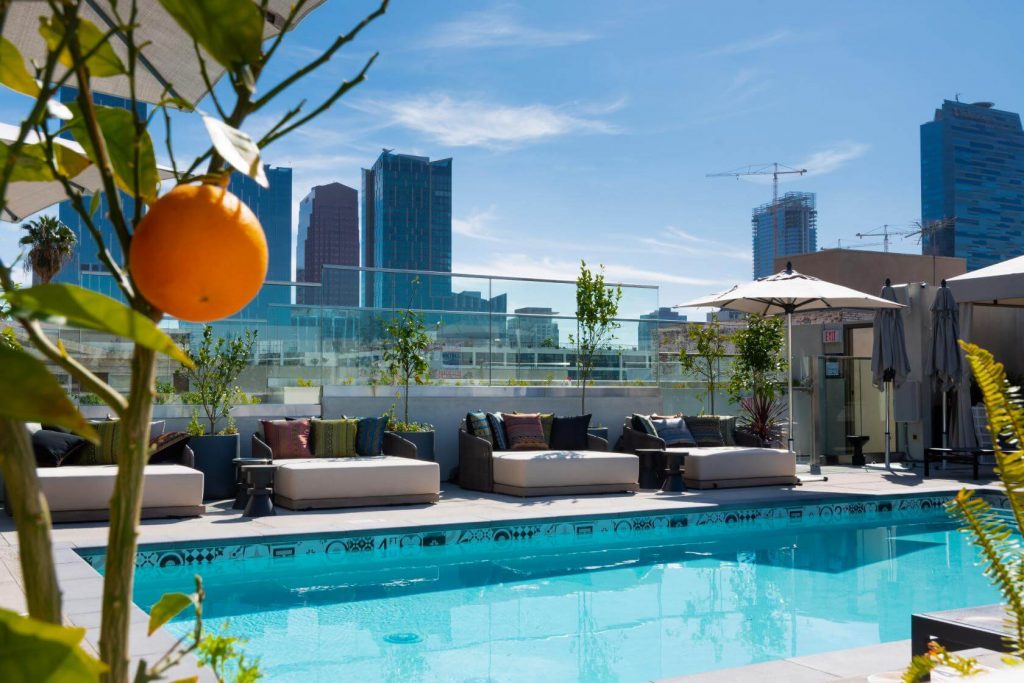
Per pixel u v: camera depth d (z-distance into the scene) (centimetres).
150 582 617
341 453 955
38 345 55
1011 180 16612
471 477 1012
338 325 1050
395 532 728
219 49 63
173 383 940
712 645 494
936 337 1255
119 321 48
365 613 553
